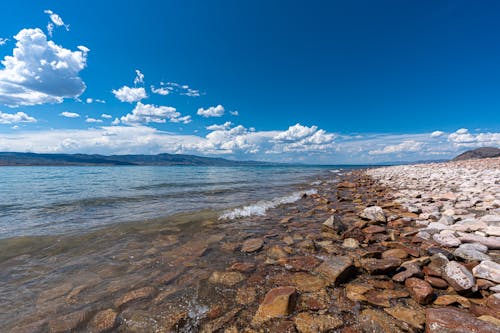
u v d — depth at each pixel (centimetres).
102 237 634
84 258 496
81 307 326
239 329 275
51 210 1009
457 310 279
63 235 648
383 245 537
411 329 263
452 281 334
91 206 1101
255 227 730
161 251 535
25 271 436
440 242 504
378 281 372
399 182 1891
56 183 2267
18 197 1355
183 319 297
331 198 1306
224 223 780
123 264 466
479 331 229
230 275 412
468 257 414
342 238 598
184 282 391
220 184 2197
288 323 281
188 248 552
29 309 322
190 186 2008
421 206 893
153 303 333
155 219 827
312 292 346
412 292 328
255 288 368
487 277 339
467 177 1675
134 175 3697
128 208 1051
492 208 754
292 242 583
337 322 279
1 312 316
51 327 287
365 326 271
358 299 324
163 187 1919
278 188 1869
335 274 371
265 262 466
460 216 673
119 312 314
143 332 277
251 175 3834
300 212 945
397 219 738
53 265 462
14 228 721
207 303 331
